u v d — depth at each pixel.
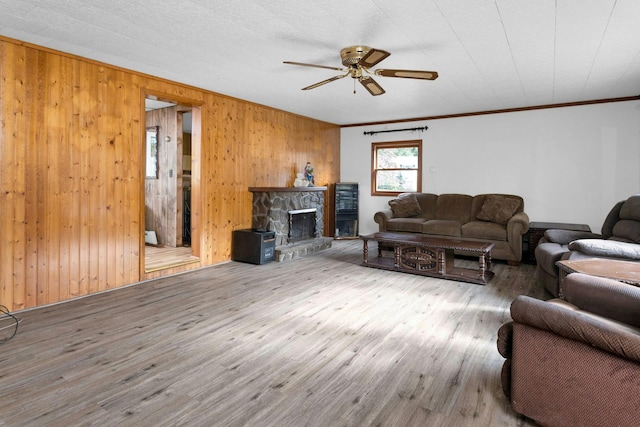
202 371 2.29
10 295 3.27
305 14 2.76
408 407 1.93
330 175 7.67
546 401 1.71
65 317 3.18
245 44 3.35
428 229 5.90
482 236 5.45
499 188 6.23
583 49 3.40
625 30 2.98
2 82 3.18
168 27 3.01
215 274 4.66
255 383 2.16
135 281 4.22
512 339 1.85
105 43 3.34
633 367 1.48
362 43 3.29
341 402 1.98
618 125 5.32
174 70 4.12
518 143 6.04
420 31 3.03
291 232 5.96
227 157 5.34
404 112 6.47
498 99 5.45
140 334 2.84
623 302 1.97
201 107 4.93
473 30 3.01
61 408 1.91
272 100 5.58
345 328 2.97
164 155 6.14
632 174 5.27
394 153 7.36
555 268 3.58
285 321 3.11
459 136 6.56
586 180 5.57
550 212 5.86
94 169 3.82
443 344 2.68
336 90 4.97
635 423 1.47
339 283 4.26
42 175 3.44
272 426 1.78
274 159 6.19
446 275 4.44
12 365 2.35
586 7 2.60
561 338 1.67
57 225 3.55
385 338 2.78
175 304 3.53
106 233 3.94
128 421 1.81
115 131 3.98
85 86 3.72
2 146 3.20
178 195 6.03
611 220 4.25
